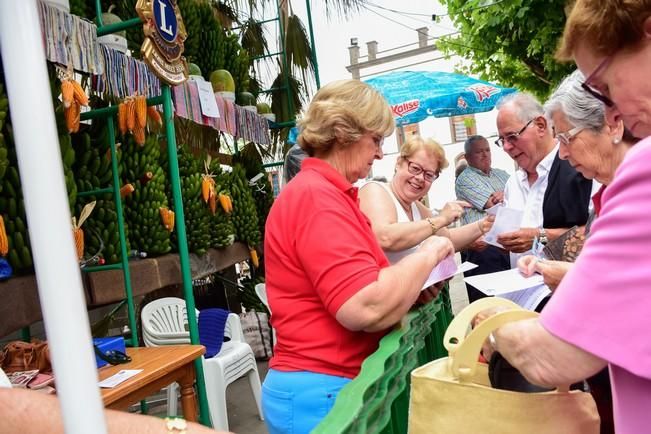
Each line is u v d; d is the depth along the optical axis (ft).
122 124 9.26
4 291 7.19
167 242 11.90
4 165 7.43
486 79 35.24
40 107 1.14
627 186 2.54
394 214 7.49
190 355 7.97
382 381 3.07
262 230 19.74
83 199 9.91
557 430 3.08
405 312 4.58
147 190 11.43
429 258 4.87
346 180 5.19
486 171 14.93
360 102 5.17
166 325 13.17
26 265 7.97
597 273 2.57
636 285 2.43
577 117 5.57
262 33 21.16
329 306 4.44
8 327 7.17
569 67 25.98
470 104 21.30
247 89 18.57
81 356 1.16
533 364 2.90
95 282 9.30
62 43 7.73
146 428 2.64
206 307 18.19
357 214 4.90
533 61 29.55
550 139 9.15
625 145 5.36
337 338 4.71
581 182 8.25
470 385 3.15
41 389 6.01
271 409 4.98
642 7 2.77
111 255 10.05
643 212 2.44
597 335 2.53
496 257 12.00
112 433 2.59
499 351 3.24
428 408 3.25
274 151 21.03
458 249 9.36
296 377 4.76
